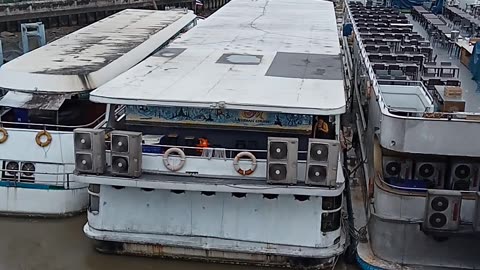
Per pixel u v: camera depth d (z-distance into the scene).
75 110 16.53
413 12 27.59
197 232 12.69
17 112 16.16
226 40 18.81
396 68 15.60
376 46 18.06
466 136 11.23
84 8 43.22
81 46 18.92
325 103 12.00
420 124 11.30
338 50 17.66
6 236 14.24
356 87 19.98
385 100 13.58
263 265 12.74
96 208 12.91
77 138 12.01
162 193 12.50
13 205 14.97
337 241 12.49
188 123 13.04
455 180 12.32
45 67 15.93
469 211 11.39
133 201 12.67
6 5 38.19
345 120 20.55
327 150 11.40
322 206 12.14
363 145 16.12
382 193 11.86
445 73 16.11
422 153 11.48
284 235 12.43
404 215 11.72
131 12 26.50
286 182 11.66
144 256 13.07
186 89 12.86
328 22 23.20
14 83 15.22
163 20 24.48
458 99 12.34
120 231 12.92
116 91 12.64
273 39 19.14
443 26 22.06
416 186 12.56
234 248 12.57
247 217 12.42
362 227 13.30
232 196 12.30
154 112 13.08
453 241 11.64
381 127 11.80
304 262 12.52
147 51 19.50
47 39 38.81
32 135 14.75
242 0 30.09
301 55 16.70
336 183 11.70
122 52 18.02
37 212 14.98
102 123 14.84
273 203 12.23
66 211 14.97
